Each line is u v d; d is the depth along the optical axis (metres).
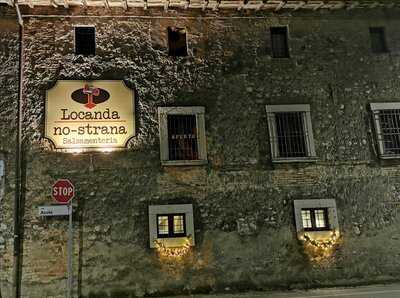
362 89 13.27
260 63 13.02
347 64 13.38
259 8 13.21
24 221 11.19
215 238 11.75
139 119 12.15
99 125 11.91
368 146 12.88
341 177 12.55
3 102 11.71
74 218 11.34
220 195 12.02
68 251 10.08
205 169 12.11
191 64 12.72
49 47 12.21
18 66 11.95
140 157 11.93
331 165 12.59
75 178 11.59
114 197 11.62
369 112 13.13
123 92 12.20
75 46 12.37
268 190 12.22
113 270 11.22
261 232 11.94
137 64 12.47
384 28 13.88
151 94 12.34
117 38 12.55
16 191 11.28
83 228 11.33
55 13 12.44
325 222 12.31
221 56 12.91
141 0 12.42
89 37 12.61
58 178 11.52
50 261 11.08
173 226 11.77
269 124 12.59
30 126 11.70
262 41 13.18
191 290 11.38
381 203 12.56
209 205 11.92
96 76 12.21
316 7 13.42
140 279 11.25
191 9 13.05
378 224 12.41
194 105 12.45
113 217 11.50
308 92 13.01
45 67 12.07
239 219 11.95
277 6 13.14
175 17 12.95
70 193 10.41
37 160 11.55
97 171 11.70
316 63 13.25
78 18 12.51
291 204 12.21
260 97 12.79
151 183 11.82
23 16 12.30
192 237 11.59
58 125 11.75
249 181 12.21
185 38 13.03
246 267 11.70
